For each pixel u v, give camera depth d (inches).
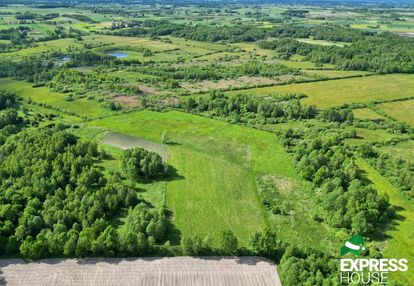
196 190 4284.0
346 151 4960.6
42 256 3191.4
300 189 4311.0
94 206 3656.5
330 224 3683.6
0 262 3144.7
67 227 3516.2
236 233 3614.7
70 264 3139.8
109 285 2955.2
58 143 4785.9
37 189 3905.0
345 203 3740.2
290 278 2915.8
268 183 4426.7
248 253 3284.9
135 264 3159.5
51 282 2962.6
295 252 3152.1
